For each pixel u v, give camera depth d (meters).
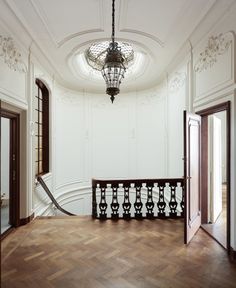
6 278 2.98
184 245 3.92
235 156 3.51
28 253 3.64
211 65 4.12
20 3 3.71
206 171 4.91
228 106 3.63
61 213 7.41
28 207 5.04
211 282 2.91
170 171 6.57
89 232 4.46
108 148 8.62
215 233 4.36
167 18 4.25
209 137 5.05
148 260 3.43
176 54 5.68
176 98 6.05
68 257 3.51
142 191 8.03
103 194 5.26
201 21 4.12
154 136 7.73
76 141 8.25
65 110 7.91
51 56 5.75
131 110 8.53
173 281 2.92
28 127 5.07
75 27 4.55
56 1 3.77
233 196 3.56
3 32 4.01
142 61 6.47
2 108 4.23
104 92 8.70
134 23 4.45
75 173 8.21
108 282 2.90
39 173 6.54
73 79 7.53
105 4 3.88
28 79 5.09
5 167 6.60
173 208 5.33
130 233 4.41
